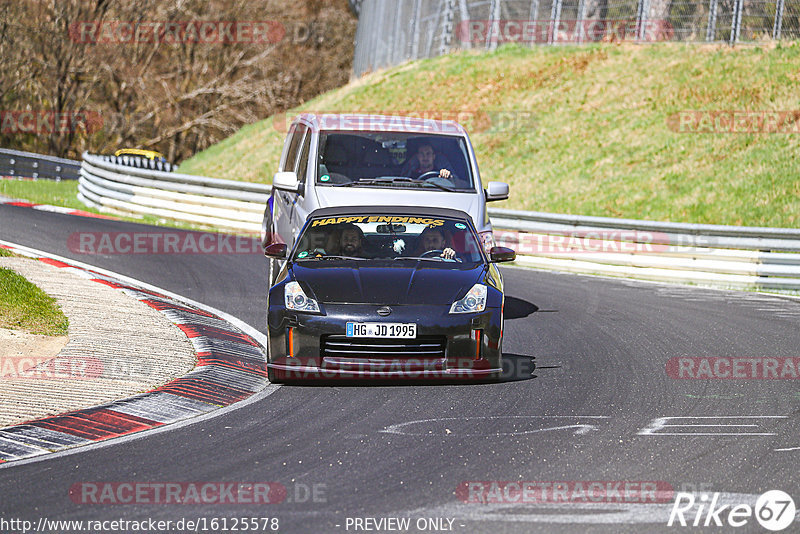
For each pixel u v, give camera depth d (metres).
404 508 18.84
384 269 31.03
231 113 185.12
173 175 73.44
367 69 152.38
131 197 76.81
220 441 23.55
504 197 40.31
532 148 94.00
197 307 42.31
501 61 115.25
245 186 69.50
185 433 24.22
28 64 173.38
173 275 50.56
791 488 20.28
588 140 91.81
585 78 104.62
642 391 29.28
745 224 71.00
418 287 29.95
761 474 21.22
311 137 40.50
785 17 100.88
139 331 35.38
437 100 110.25
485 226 37.56
